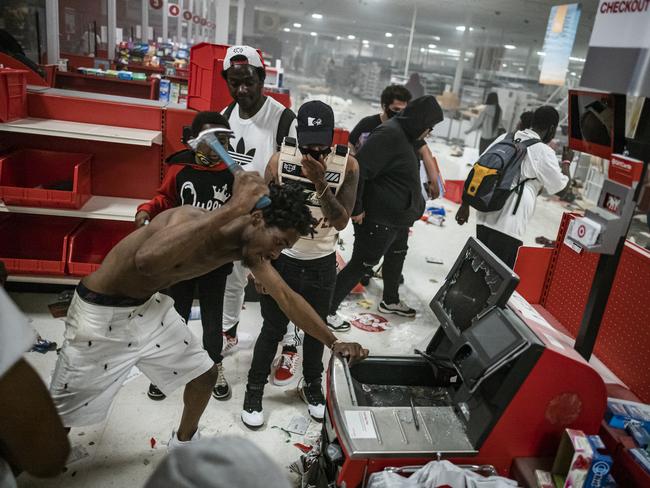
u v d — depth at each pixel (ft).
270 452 7.73
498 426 5.17
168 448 7.38
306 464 6.97
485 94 48.70
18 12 23.15
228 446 2.22
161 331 6.34
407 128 9.90
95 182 12.10
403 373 6.66
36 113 11.41
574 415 5.20
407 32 78.84
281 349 10.61
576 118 6.41
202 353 6.82
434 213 21.54
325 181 6.95
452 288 6.59
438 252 17.74
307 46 112.16
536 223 23.21
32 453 3.67
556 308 7.97
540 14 43.01
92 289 5.75
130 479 7.04
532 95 35.91
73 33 35.12
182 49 34.55
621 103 5.48
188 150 7.71
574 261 7.59
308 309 6.28
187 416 7.11
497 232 10.85
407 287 14.57
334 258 7.89
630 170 5.33
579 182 28.09
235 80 8.72
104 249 12.69
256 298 12.58
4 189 10.36
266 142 9.11
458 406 5.74
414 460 5.21
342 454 5.54
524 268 8.13
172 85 19.61
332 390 5.86
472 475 5.01
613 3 5.36
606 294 5.82
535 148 10.21
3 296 3.01
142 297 5.89
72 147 11.85
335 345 6.40
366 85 70.85
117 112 11.64
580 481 4.88
